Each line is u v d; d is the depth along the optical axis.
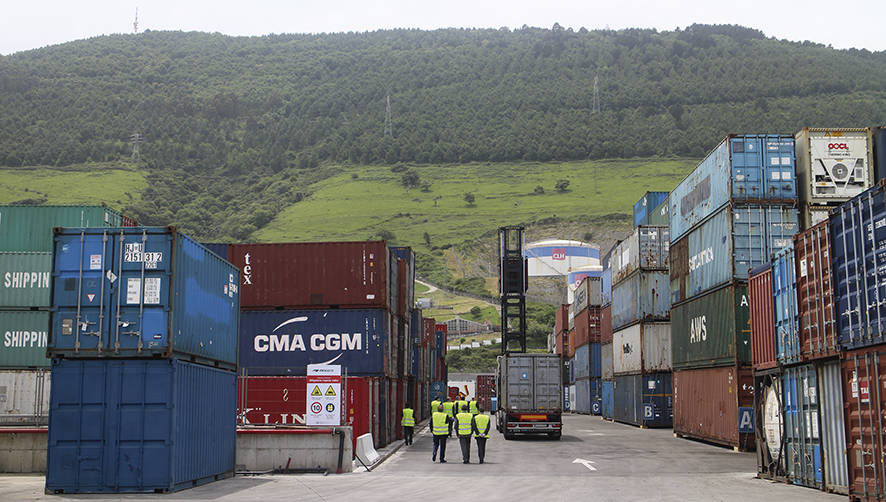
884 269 15.33
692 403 36.88
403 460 28.14
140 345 17.64
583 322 72.06
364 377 30.80
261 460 23.88
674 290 40.25
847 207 16.97
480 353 140.00
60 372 17.91
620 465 26.25
